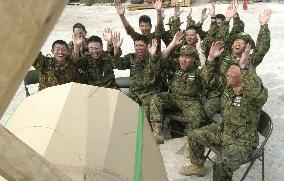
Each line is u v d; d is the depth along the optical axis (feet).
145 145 7.97
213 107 16.74
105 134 7.32
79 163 6.49
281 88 23.68
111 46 18.43
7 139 2.21
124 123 8.02
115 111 8.19
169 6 48.08
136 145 7.58
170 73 18.66
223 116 13.80
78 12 47.98
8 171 2.25
